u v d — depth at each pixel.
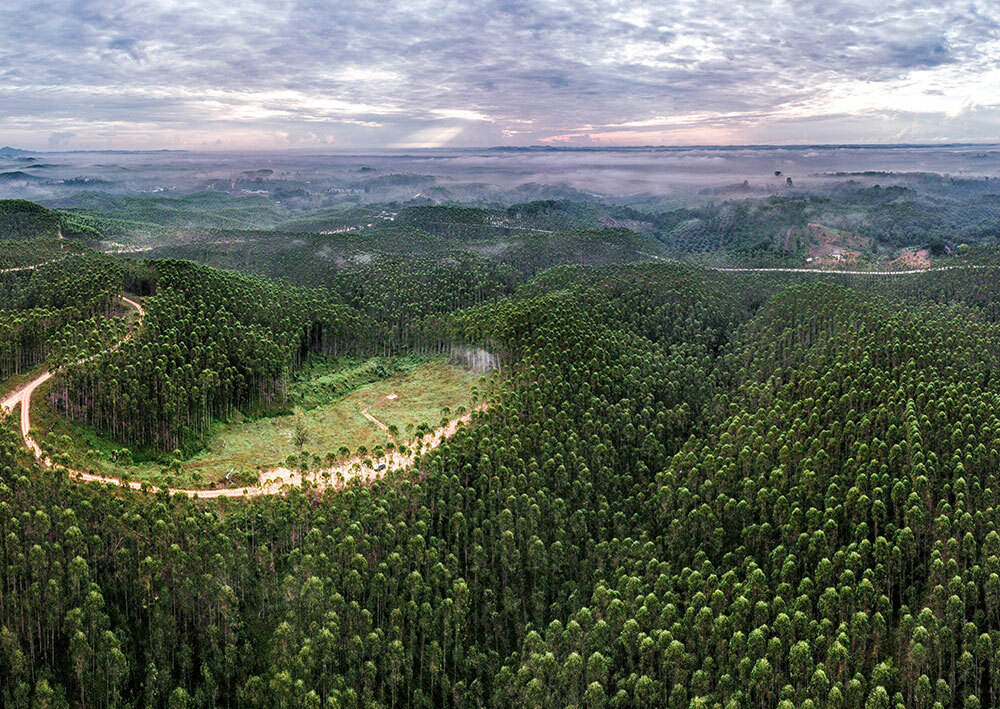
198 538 140.88
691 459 179.12
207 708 127.94
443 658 136.75
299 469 178.50
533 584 152.25
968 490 154.25
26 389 195.50
